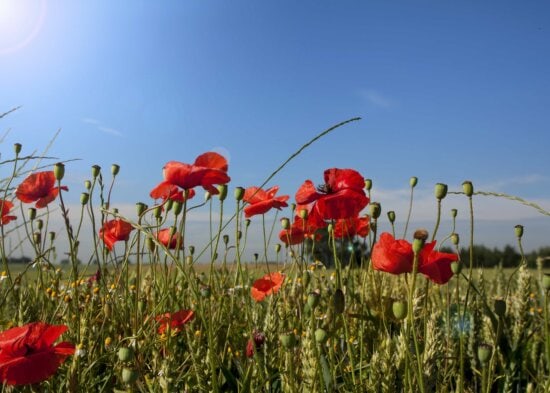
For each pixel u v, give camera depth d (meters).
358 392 0.46
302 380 0.45
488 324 0.69
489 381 0.44
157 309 0.56
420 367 0.39
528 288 0.74
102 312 0.61
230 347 0.61
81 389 0.47
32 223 0.70
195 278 0.61
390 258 0.44
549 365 0.41
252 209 0.70
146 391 0.46
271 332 0.56
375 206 0.57
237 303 0.77
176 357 0.54
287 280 0.71
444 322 0.71
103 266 0.68
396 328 0.60
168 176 0.56
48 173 0.70
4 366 0.41
